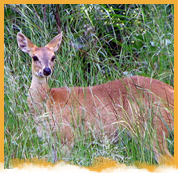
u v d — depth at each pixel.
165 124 9.96
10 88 11.71
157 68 13.31
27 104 11.24
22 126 10.70
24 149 10.20
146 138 9.95
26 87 11.47
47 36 14.17
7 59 13.53
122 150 10.41
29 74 13.23
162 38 14.07
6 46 14.31
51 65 10.91
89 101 10.77
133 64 14.06
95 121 10.59
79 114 10.64
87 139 10.55
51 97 10.78
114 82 11.19
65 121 10.55
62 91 11.08
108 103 10.73
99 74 13.41
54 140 10.38
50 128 10.27
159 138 10.17
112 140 10.31
